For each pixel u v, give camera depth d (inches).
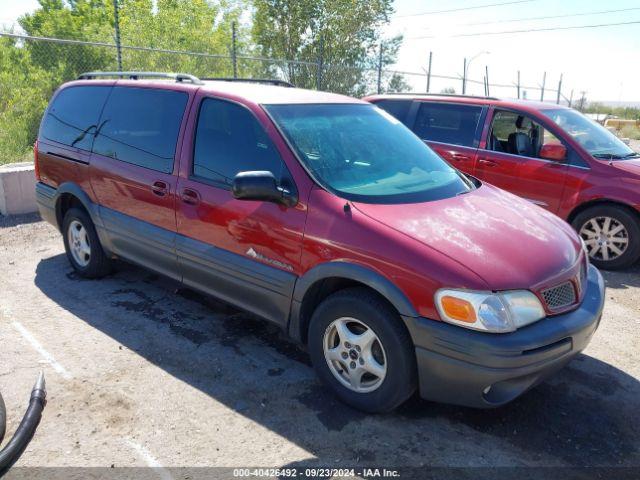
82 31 703.7
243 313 178.5
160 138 165.6
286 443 116.3
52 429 118.6
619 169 234.5
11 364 143.6
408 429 121.8
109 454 111.7
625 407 134.1
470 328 108.0
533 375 112.3
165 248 162.9
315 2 797.2
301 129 144.8
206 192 149.2
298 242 129.3
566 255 127.2
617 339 172.7
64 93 209.3
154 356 149.9
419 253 113.6
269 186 128.2
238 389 135.6
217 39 837.2
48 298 186.4
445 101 286.7
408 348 115.4
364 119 164.7
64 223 205.9
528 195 255.6
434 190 143.9
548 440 120.3
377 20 826.8
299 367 146.9
